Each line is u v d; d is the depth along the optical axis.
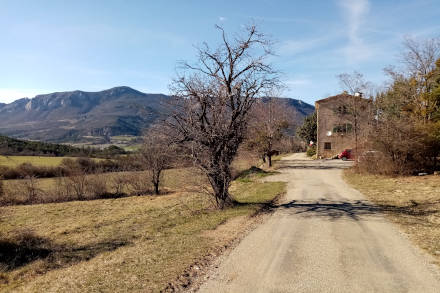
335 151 41.88
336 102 42.12
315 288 5.14
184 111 12.06
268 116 30.12
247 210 11.88
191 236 8.77
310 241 7.81
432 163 19.44
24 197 25.03
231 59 12.29
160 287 5.32
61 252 9.66
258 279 5.56
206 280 5.61
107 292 5.21
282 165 33.00
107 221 15.09
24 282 6.91
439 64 25.45
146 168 26.48
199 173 12.58
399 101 29.20
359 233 8.41
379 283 5.28
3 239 11.11
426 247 7.03
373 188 16.22
